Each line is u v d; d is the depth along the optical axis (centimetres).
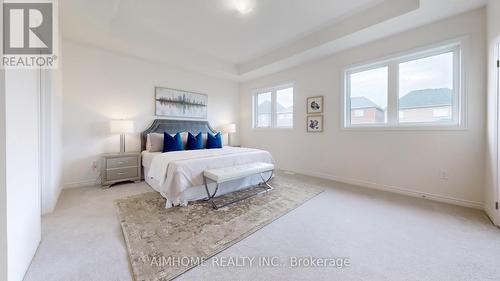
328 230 184
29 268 131
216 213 219
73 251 150
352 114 353
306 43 348
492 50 204
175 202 238
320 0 252
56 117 253
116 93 363
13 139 113
